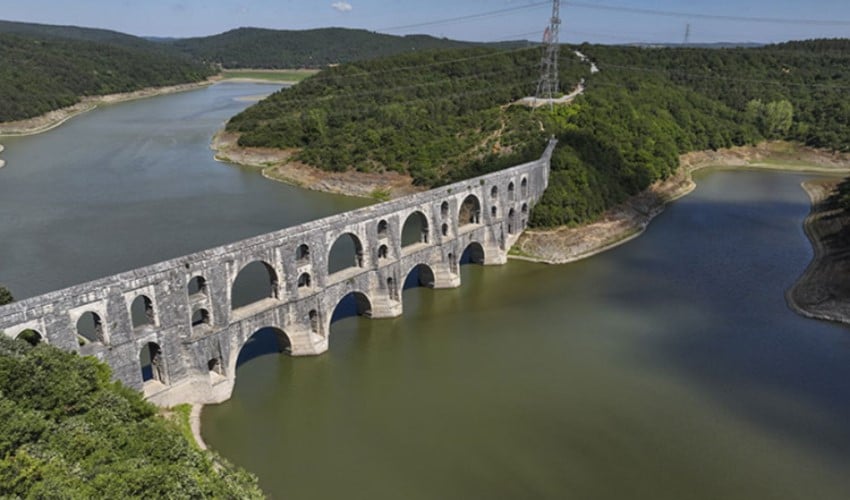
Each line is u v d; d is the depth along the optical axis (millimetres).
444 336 88938
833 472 62375
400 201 93000
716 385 76875
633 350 85250
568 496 58375
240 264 72375
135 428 47656
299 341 81250
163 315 66125
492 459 63219
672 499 58344
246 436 66375
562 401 73125
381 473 61000
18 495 36031
